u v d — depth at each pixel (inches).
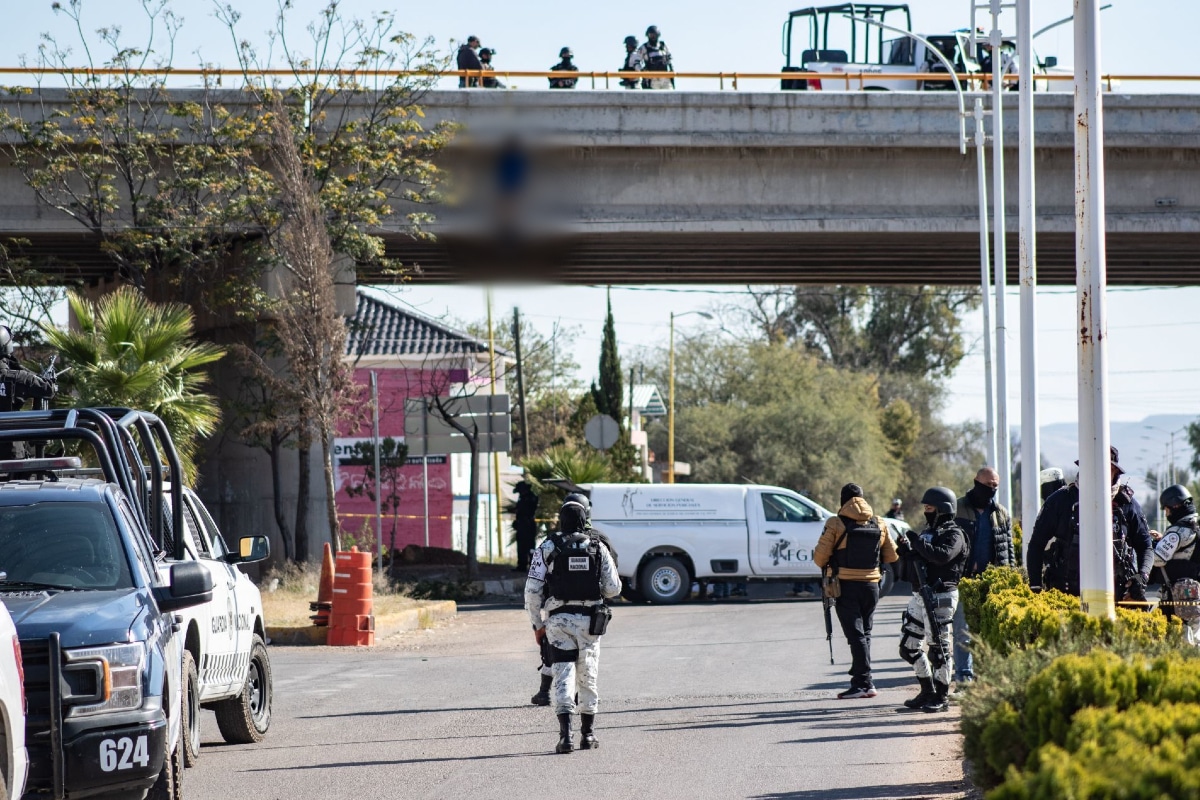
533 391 6589.6
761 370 6855.3
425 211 2839.6
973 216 2955.2
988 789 664.4
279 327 2524.6
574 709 1043.3
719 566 2869.1
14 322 2847.0
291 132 2529.5
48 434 879.1
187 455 2023.9
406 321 5049.2
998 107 2390.5
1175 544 1205.1
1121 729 518.6
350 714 1284.4
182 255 2716.5
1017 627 916.6
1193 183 2997.0
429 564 3567.9
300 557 2854.3
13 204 2778.1
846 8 3681.1
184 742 884.6
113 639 731.4
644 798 837.8
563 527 1040.2
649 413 7199.8
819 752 992.9
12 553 809.5
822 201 2945.4
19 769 638.5
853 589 1261.1
